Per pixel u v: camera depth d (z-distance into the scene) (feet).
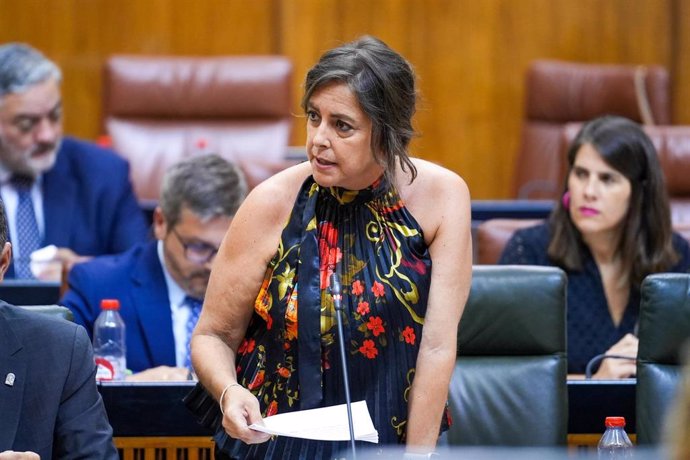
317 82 16.17
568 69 48.62
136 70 45.24
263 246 17.12
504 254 30.30
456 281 16.89
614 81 48.24
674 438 8.25
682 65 54.24
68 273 28.76
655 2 54.24
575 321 29.48
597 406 23.65
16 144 34.63
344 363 15.98
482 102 54.54
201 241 26.58
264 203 17.17
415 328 16.76
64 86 52.95
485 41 54.34
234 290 17.16
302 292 16.71
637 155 29.19
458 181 17.22
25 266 34.50
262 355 17.10
